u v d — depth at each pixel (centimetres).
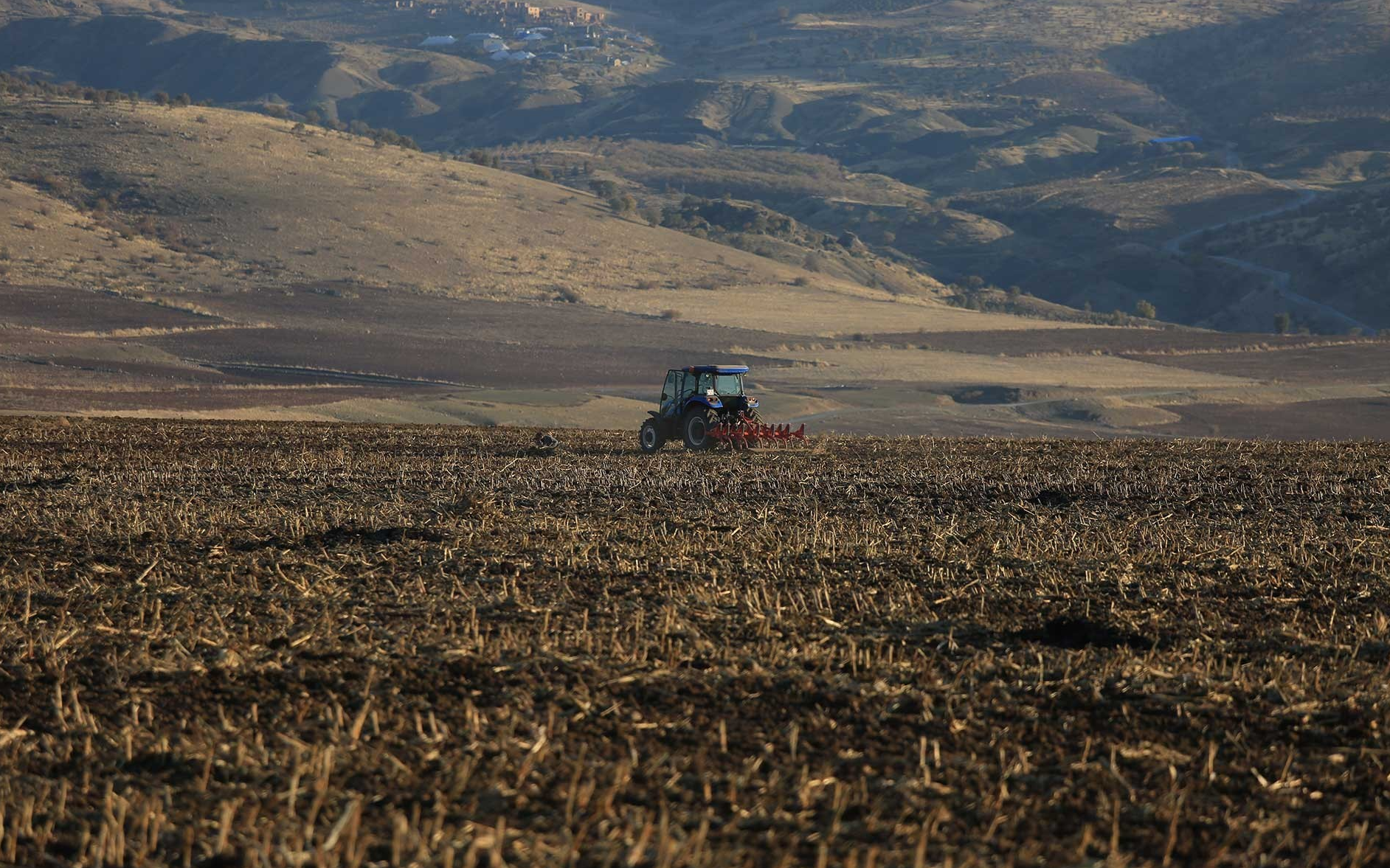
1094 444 11400
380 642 3509
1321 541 5269
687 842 2230
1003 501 6769
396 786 2497
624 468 8350
